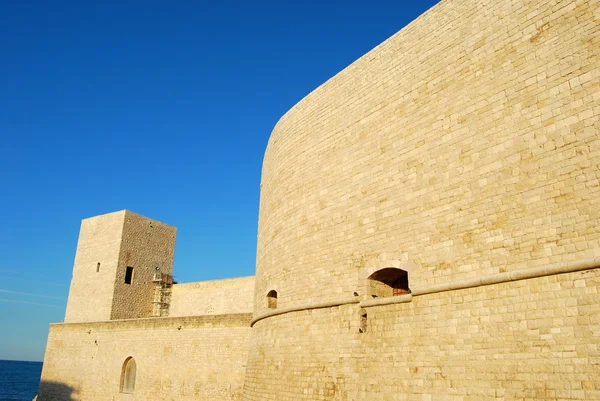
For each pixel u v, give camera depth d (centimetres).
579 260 1023
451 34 1452
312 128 1969
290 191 2020
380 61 1702
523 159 1183
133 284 4159
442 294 1284
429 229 1369
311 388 1602
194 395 2848
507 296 1137
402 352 1340
